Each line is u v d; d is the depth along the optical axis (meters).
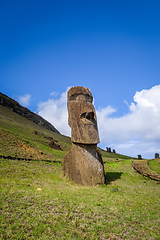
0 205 6.80
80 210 7.57
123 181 14.12
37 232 5.80
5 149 17.28
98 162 13.01
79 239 5.76
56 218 6.64
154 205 9.08
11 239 5.35
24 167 13.13
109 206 8.43
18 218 6.30
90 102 13.97
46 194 8.82
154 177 14.95
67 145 37.47
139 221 7.26
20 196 7.91
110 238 5.99
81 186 11.91
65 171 13.46
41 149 22.94
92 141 12.80
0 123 30.61
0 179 9.77
